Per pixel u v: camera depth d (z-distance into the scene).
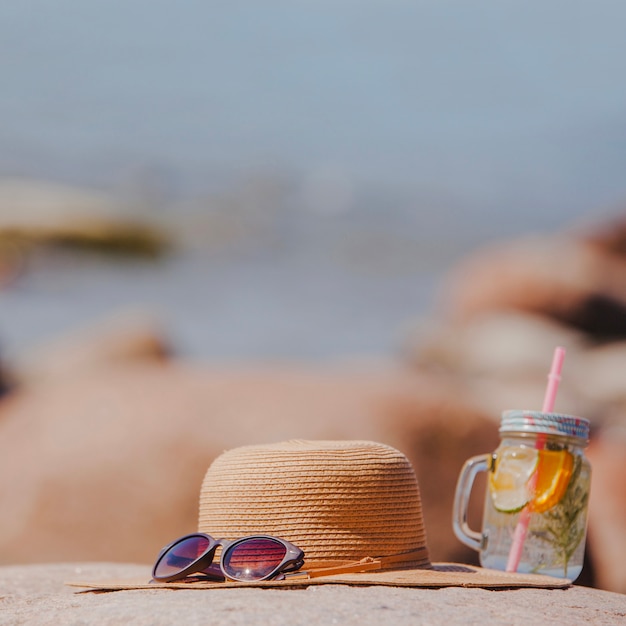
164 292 22.81
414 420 6.29
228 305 21.78
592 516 6.37
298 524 2.66
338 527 2.66
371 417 6.29
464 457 6.24
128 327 12.86
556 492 2.96
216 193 36.59
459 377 14.62
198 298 22.36
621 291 16.86
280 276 25.11
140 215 30.28
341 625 2.13
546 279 16.72
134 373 7.44
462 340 15.91
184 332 19.33
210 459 6.37
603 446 8.30
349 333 20.00
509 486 3.02
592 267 17.19
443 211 36.06
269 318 20.73
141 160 40.56
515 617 2.31
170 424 6.58
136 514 6.37
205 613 2.21
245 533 2.70
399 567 2.73
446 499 6.04
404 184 39.53
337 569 2.62
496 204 38.00
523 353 14.87
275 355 18.17
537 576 2.86
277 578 2.55
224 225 31.39
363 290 24.09
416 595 2.45
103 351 12.18
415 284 25.11
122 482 6.44
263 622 2.14
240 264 26.48
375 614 2.21
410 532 2.77
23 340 18.28
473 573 2.84
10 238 25.38
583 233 18.42
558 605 2.51
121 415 6.78
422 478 6.07
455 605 2.37
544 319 16.58
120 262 25.95
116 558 6.31
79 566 3.75
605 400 13.29
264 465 2.72
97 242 26.27
